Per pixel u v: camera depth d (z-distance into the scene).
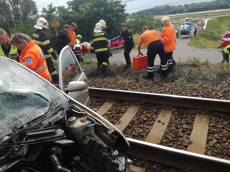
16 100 3.46
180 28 30.67
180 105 6.91
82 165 3.06
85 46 17.31
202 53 18.16
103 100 7.98
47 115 3.38
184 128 6.05
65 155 3.18
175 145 5.48
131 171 4.81
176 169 4.71
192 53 18.48
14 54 8.30
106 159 3.25
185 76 9.27
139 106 7.28
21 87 3.72
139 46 10.14
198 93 7.70
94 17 26.58
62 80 5.29
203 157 4.45
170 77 9.44
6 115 3.24
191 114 6.58
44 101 3.60
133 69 10.80
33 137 2.93
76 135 3.32
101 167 3.18
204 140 5.50
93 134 3.57
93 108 7.60
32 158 2.85
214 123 6.12
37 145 2.96
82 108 4.02
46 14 28.69
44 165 2.97
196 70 9.79
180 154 4.64
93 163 3.14
